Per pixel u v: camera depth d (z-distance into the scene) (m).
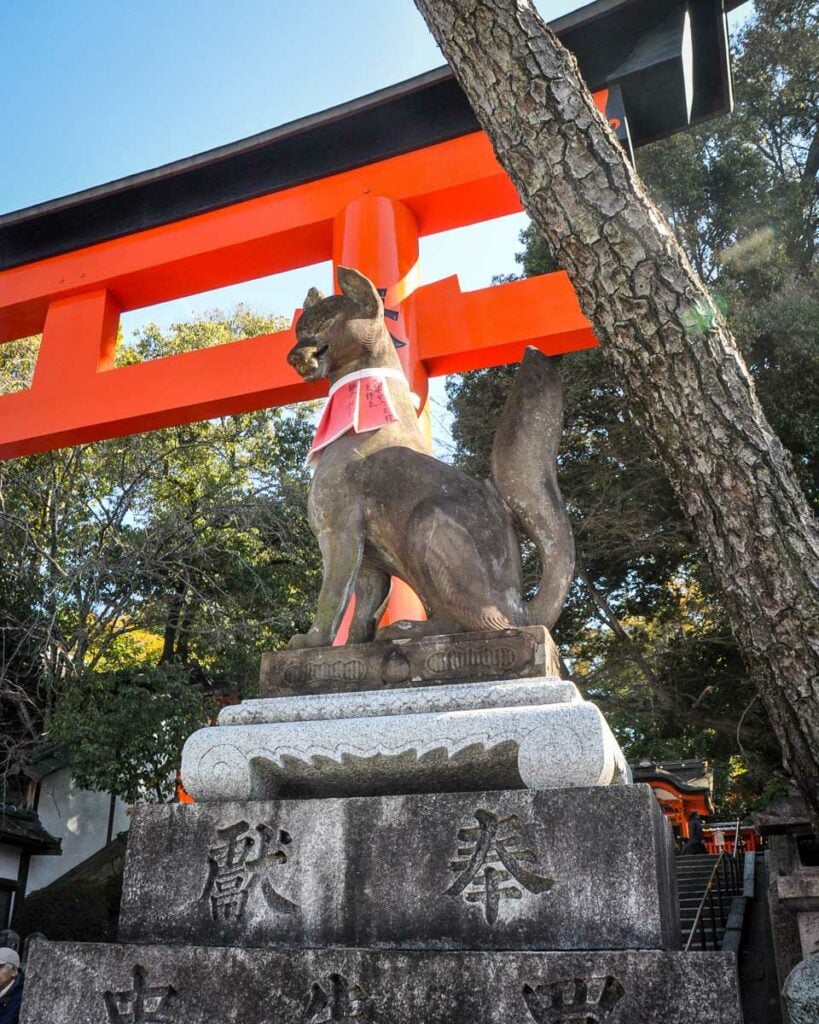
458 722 2.94
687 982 2.39
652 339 3.34
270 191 8.15
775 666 3.20
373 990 2.63
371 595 3.77
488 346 7.04
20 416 8.08
